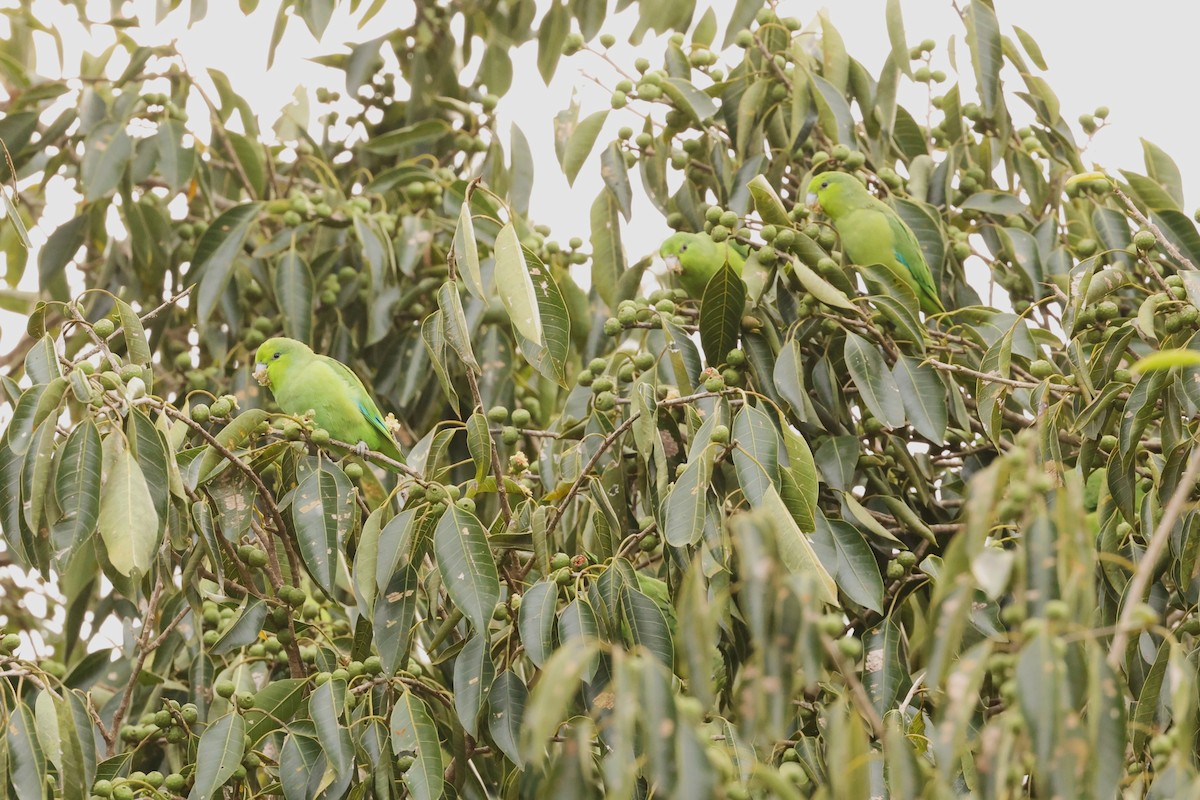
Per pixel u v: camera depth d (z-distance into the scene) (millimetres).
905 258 10531
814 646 4340
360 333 12469
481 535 7355
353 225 12164
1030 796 6055
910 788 4645
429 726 7301
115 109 11859
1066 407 8398
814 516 7625
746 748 7055
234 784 7977
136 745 8977
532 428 12141
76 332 12055
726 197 10828
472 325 11453
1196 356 4457
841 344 9320
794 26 11102
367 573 7492
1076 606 4391
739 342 8961
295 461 8289
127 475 6672
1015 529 7539
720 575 7512
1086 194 10758
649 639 7195
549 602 7223
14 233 13672
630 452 9469
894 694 7441
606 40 11211
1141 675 7332
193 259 11398
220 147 13289
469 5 14000
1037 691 4094
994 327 9344
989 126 11492
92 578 11336
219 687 8547
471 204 11953
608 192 11023
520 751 7195
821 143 11422
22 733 6836
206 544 7570
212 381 11930
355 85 13398
